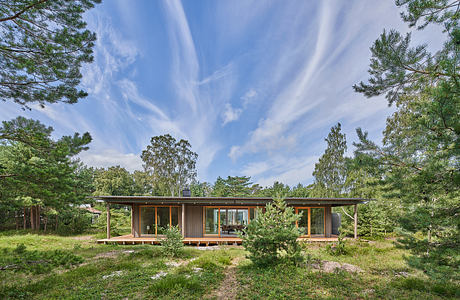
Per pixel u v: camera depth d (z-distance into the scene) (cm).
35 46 506
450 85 304
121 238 1330
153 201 1288
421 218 369
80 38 545
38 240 1258
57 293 491
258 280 550
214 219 1388
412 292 477
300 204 1387
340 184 1895
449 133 330
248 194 3650
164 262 783
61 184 569
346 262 756
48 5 503
